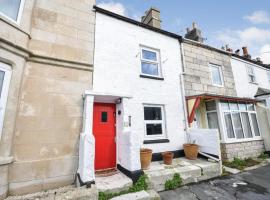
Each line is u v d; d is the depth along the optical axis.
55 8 5.45
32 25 4.90
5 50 3.95
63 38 5.36
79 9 6.00
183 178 5.13
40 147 4.37
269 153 8.72
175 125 7.27
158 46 7.88
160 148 6.66
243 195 4.41
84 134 4.41
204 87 8.74
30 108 4.43
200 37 10.27
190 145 6.74
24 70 4.52
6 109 3.89
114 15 6.79
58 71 5.06
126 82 6.45
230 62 10.66
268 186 4.92
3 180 3.65
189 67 8.54
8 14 4.21
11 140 3.91
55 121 4.70
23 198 3.62
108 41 6.43
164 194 4.54
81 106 5.20
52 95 4.82
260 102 10.20
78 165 4.75
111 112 5.91
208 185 5.07
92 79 5.66
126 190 4.25
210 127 8.32
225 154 7.37
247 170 6.41
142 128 6.43
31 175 4.12
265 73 12.91
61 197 3.51
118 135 5.66
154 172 5.06
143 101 6.71
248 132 8.79
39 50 4.84
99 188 3.98
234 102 8.66
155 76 7.38
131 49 6.97
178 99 7.70
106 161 5.48
